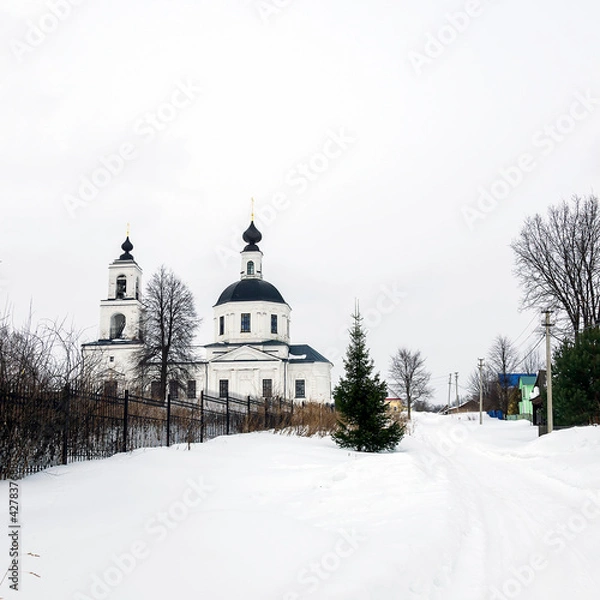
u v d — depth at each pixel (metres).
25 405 9.73
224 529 6.95
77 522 6.77
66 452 11.02
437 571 6.36
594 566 6.76
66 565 5.30
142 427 15.35
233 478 11.21
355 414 19.97
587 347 28.17
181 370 46.38
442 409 113.38
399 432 20.31
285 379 66.00
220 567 5.61
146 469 10.84
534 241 39.75
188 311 46.53
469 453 25.45
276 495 10.05
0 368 9.55
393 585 5.61
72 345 12.04
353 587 5.32
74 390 11.56
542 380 47.44
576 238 38.53
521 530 8.57
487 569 6.59
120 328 65.75
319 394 66.94
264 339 67.88
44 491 8.41
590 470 14.58
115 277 66.00
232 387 64.31
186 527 6.90
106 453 12.82
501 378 75.00
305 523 7.84
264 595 5.00
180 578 5.23
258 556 6.04
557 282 39.00
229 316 68.62
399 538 7.23
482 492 12.47
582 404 27.45
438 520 8.45
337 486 11.33
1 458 9.18
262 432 24.33
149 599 4.73
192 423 18.72
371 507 9.41
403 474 12.73
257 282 70.56
